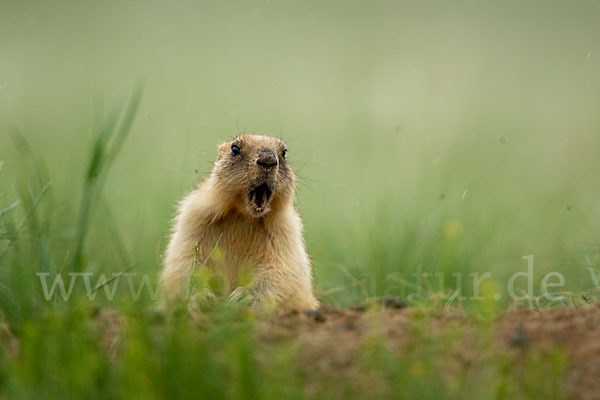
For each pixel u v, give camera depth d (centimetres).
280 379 990
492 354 1077
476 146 3428
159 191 2372
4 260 1633
